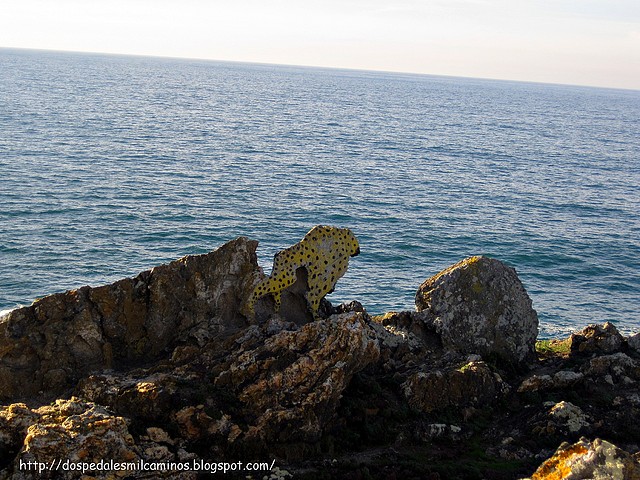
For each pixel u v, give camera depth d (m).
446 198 99.81
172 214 77.81
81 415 19.38
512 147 175.25
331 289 27.05
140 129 149.25
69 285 55.47
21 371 23.28
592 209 101.12
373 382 24.70
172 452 20.20
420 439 23.25
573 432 23.50
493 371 26.92
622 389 26.64
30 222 69.94
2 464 18.88
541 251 74.75
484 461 22.16
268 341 23.27
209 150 128.00
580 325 55.25
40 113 159.25
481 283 28.73
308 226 78.12
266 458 21.00
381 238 75.06
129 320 24.80
